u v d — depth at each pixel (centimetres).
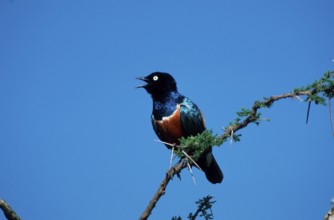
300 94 835
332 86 807
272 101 891
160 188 834
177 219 806
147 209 826
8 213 673
